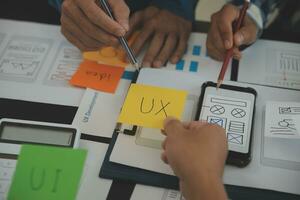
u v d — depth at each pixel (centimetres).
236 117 58
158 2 82
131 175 54
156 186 54
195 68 71
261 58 73
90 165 56
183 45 75
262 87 66
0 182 53
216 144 47
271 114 58
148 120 55
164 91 60
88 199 53
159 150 57
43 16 84
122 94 67
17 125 58
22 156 52
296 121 57
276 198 52
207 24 82
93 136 60
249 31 71
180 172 46
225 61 66
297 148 56
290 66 71
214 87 63
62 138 57
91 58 73
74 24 68
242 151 54
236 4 77
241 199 52
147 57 72
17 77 71
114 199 53
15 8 86
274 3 85
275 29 83
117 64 72
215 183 43
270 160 55
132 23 78
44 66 73
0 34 79
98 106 65
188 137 48
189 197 45
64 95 67
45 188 50
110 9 66
